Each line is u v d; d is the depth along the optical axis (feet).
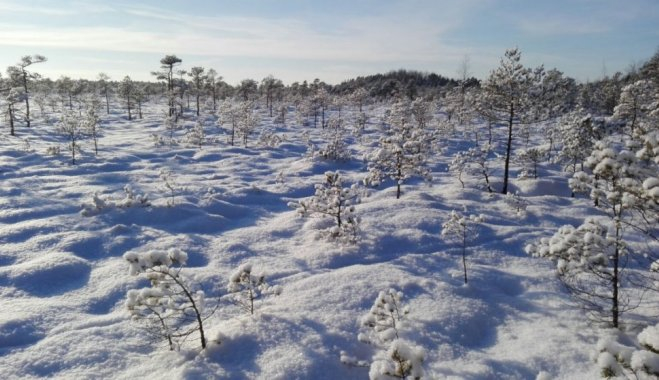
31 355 18.94
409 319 21.76
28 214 41.88
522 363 18.04
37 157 75.97
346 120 160.56
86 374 17.69
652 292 25.18
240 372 17.20
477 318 22.43
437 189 59.57
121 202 43.34
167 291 18.25
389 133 115.03
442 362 18.31
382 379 13.47
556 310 23.31
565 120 81.00
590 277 27.48
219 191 54.65
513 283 27.73
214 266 30.60
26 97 135.64
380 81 325.42
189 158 82.58
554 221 44.04
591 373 16.92
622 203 17.42
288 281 27.53
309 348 18.66
